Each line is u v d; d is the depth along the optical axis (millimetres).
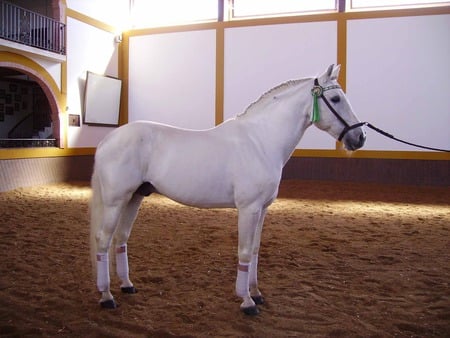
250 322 2822
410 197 10117
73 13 12578
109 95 14312
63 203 8422
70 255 4469
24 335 2584
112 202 2980
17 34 10969
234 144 2984
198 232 5832
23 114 15312
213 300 3236
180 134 3111
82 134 13250
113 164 2957
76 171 12961
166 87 14797
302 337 2607
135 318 2877
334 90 2986
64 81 12242
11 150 10438
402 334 2672
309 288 3547
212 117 14336
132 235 5605
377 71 12656
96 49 13805
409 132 12461
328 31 13047
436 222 6828
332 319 2893
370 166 12797
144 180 3064
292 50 13430
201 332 2664
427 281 3719
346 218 7172
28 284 3535
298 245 5129
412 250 4902
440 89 12156
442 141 12195
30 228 5855
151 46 14883
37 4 12641
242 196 2898
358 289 3545
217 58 14164
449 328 2756
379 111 12695
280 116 3049
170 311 3006
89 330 2668
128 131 3039
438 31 12086
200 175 2941
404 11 12305
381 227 6367
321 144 13203
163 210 7832
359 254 4715
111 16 14555
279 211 7887
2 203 8266
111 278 3707
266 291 3475
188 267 4141
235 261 4371
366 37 12703
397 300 3273
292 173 13523
